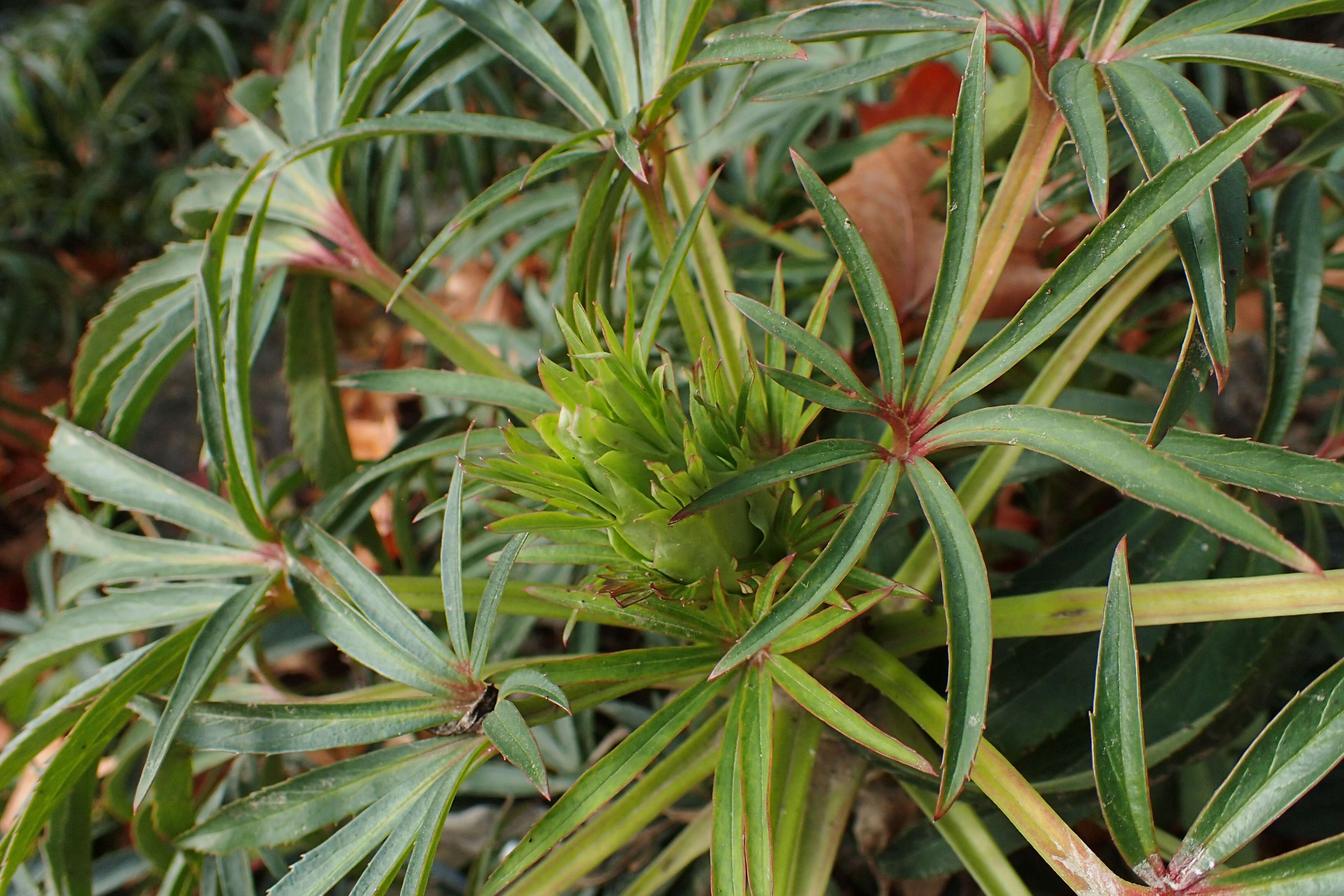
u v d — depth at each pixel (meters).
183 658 0.49
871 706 0.52
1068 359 0.53
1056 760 0.53
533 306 0.95
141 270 0.60
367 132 0.49
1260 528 0.35
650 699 0.79
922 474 0.40
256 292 0.60
